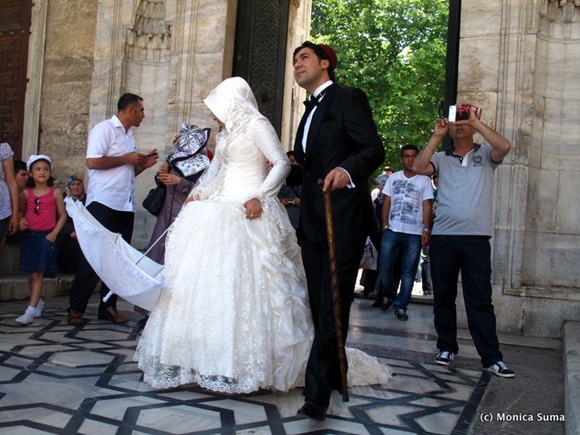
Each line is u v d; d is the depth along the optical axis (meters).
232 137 3.50
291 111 10.60
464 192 4.19
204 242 3.25
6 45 8.64
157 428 2.72
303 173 3.30
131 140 5.46
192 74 7.18
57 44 8.34
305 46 3.26
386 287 7.02
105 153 5.21
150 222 7.43
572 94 5.81
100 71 7.59
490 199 4.21
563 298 5.46
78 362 3.79
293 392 3.35
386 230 6.94
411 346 4.95
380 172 21.06
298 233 3.30
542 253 5.79
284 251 3.43
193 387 3.38
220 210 3.30
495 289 5.63
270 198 3.43
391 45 21.81
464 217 4.15
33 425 2.68
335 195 3.08
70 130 8.17
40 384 3.29
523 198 5.62
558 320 5.47
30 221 5.03
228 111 3.56
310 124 3.22
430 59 20.31
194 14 7.19
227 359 3.04
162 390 3.30
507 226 5.63
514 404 3.37
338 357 2.94
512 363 4.39
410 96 20.16
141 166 5.57
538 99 5.78
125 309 6.08
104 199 5.19
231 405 3.09
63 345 4.24
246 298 3.14
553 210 5.80
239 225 3.28
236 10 7.33
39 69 8.37
